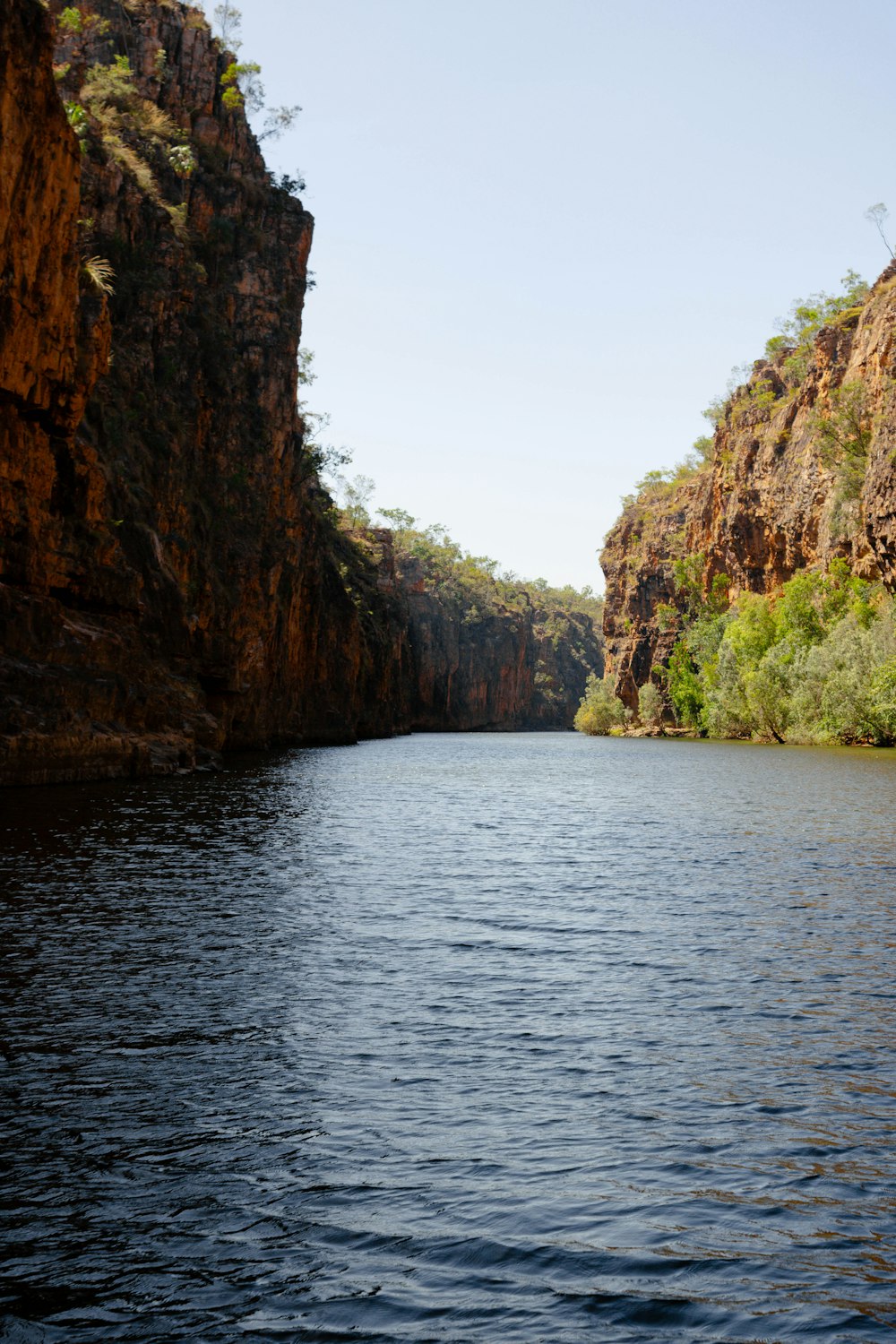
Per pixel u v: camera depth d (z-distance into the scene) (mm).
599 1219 8016
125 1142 9242
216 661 67812
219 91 90625
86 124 66938
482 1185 8539
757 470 146250
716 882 23453
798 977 15031
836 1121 9852
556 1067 11211
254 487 84312
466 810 40656
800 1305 6934
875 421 101438
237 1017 12742
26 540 42750
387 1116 9852
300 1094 10359
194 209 82375
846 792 48562
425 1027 12539
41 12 39906
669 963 15789
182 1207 8133
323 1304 6910
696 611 169875
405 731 194375
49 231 41562
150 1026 12328
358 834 31188
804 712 108625
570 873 24641
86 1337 6543
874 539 97625
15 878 21281
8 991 13516
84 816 31359
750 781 57219
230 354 82000
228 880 22062
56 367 42812
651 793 50219
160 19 87438
